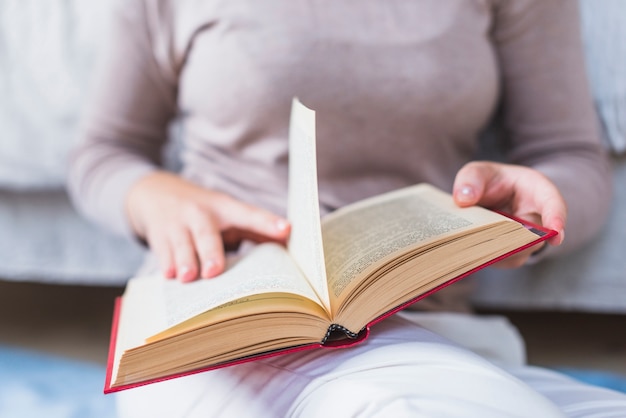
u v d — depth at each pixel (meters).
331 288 0.56
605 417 0.55
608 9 1.09
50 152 1.24
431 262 0.56
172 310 0.58
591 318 1.51
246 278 0.61
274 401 0.54
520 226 0.57
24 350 1.42
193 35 0.88
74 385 1.24
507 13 0.90
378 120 0.82
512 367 0.72
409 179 0.86
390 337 0.56
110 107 0.96
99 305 1.67
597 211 0.85
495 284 1.17
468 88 0.84
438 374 0.49
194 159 0.93
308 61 0.81
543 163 0.89
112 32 0.95
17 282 1.81
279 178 0.85
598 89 1.09
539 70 0.91
